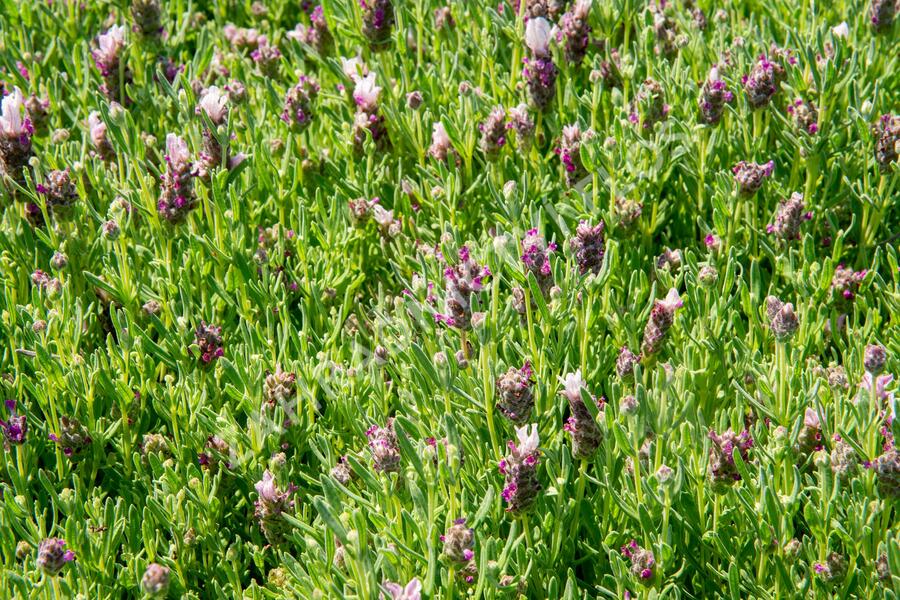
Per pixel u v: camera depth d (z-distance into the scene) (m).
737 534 1.12
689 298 1.19
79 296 1.24
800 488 1.11
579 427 1.10
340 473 1.13
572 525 1.12
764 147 1.30
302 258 1.24
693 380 1.15
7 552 1.12
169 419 1.17
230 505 1.17
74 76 1.39
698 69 1.37
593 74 1.29
